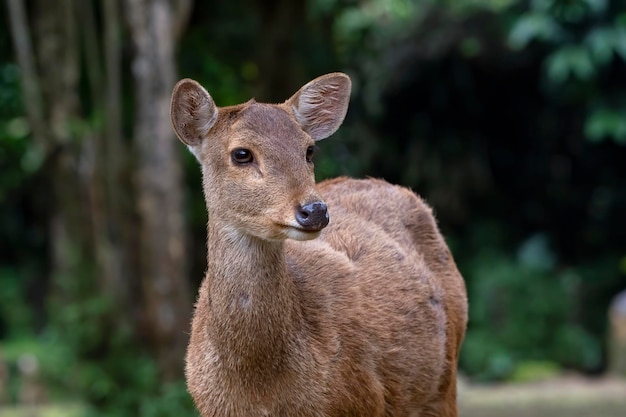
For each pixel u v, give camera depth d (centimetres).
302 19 1762
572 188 1994
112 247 1395
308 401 623
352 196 766
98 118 1397
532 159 2002
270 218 594
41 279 1928
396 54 1838
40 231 1966
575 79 1688
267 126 616
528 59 1814
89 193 1395
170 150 1322
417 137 1948
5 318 1809
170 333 1334
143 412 1293
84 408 1332
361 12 1747
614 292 1817
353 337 652
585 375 1659
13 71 1536
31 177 1788
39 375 1370
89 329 1349
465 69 1881
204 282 669
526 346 1683
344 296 665
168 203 1326
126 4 1313
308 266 668
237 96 1667
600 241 1953
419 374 712
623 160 1947
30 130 1419
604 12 1534
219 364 623
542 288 1714
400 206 771
